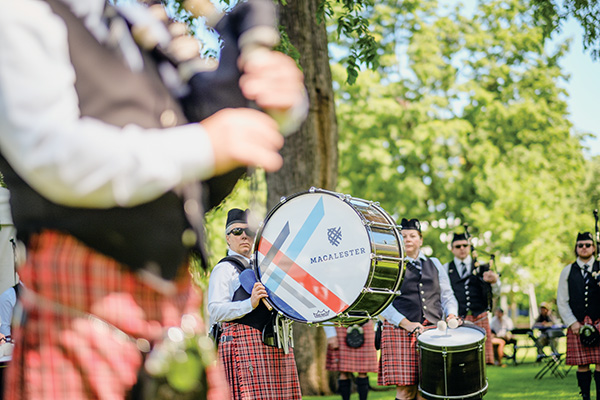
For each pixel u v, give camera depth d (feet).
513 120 59.52
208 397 3.35
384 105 56.18
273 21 3.37
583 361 25.52
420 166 58.65
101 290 3.17
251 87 3.01
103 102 2.99
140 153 2.70
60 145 2.62
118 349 3.18
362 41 23.88
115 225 3.11
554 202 62.23
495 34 60.18
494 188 57.11
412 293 20.38
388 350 20.15
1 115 2.64
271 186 29.58
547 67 60.70
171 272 3.29
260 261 14.60
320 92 29.40
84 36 2.96
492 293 32.42
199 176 2.86
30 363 3.15
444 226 57.57
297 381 15.90
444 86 59.52
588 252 26.07
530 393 27.96
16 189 3.08
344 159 57.52
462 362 18.31
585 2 31.07
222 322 15.81
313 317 14.06
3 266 17.11
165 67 3.33
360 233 13.70
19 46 2.66
